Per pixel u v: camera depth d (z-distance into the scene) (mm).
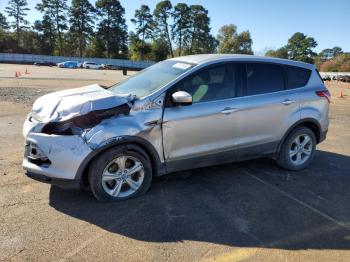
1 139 7480
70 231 3988
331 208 4828
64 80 26797
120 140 4496
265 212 4629
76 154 4324
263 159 6738
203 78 5184
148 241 3865
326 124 6445
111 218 4301
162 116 4789
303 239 4031
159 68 5676
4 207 4457
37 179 4512
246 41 104625
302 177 5930
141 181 4859
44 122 4441
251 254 3709
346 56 114250
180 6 112000
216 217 4441
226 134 5328
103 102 4539
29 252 3574
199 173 5867
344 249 3863
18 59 80875
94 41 107125
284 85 5965
